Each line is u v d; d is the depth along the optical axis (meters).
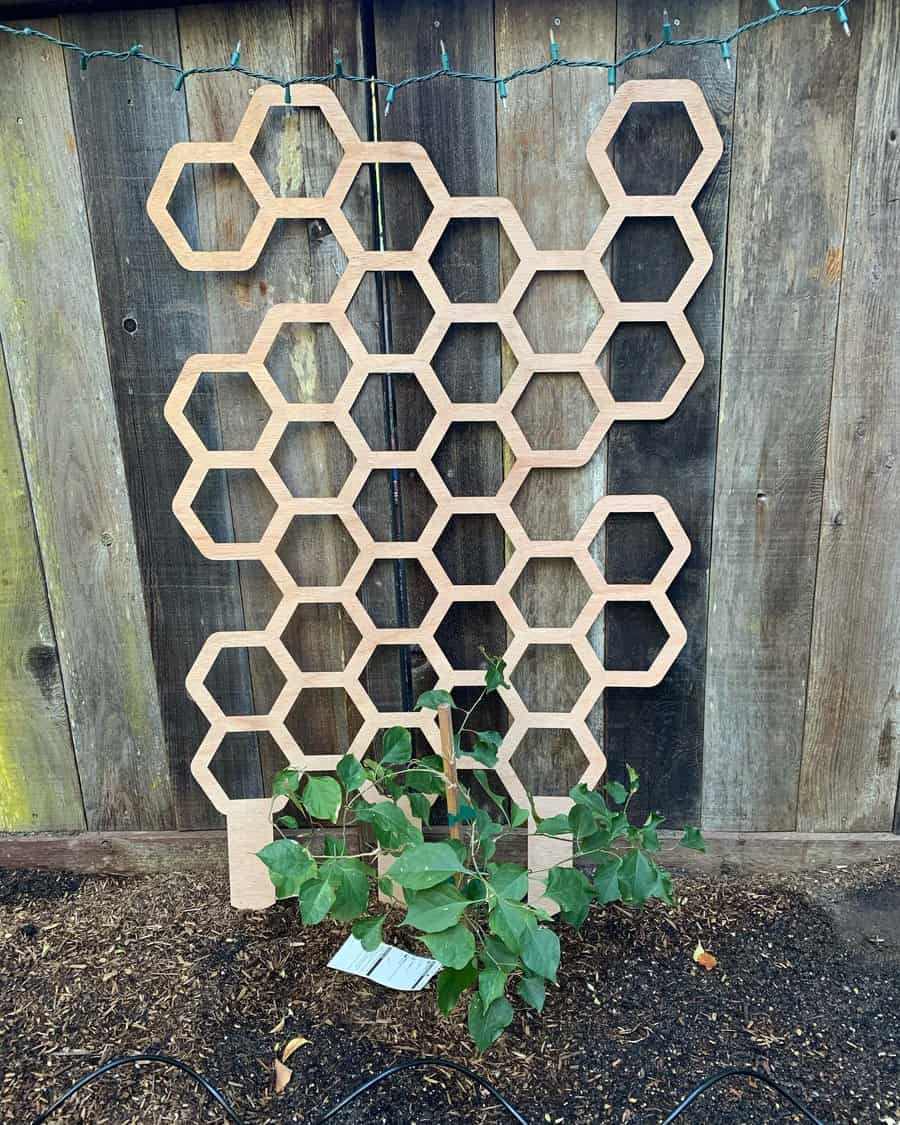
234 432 1.43
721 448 1.41
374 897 1.58
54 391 1.42
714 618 1.50
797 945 1.44
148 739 1.61
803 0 1.22
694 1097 1.10
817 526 1.45
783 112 1.26
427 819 1.42
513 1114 1.07
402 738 1.38
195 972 1.41
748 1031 1.27
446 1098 1.17
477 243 1.32
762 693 1.54
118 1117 1.16
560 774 1.59
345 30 1.25
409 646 1.52
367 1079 1.21
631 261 1.33
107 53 1.21
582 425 1.41
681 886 1.60
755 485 1.43
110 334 1.39
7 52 1.27
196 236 1.34
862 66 1.24
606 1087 1.19
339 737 1.59
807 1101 1.16
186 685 1.52
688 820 1.63
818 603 1.49
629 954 1.43
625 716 1.56
